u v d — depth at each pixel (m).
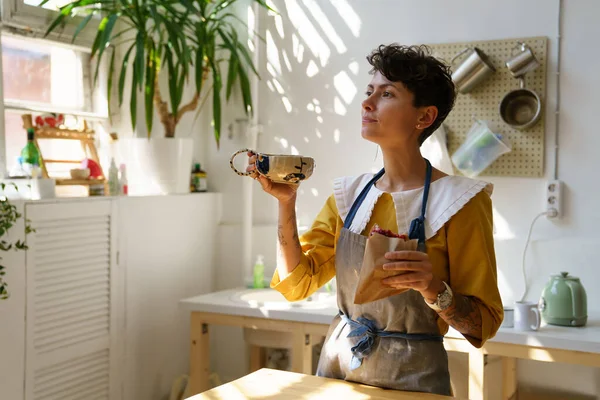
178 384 3.35
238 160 3.64
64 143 3.26
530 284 2.97
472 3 3.07
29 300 2.65
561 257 2.91
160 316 3.33
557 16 2.92
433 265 1.56
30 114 3.07
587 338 2.37
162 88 3.60
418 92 1.59
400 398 1.45
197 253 3.57
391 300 1.55
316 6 3.43
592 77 2.87
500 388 2.93
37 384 2.70
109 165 3.43
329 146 3.41
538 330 2.51
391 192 1.66
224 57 3.65
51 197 2.79
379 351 1.56
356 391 1.49
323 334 2.76
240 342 3.63
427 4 3.16
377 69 1.61
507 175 3.01
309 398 1.44
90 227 2.92
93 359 2.97
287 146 3.52
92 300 2.95
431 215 1.57
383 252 1.37
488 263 1.52
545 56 2.93
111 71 3.21
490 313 1.50
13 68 3.04
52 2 3.16
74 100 3.35
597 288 2.86
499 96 3.01
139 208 3.18
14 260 2.57
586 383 2.94
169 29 3.10
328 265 1.79
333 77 3.39
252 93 3.56
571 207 2.91
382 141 1.63
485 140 2.91
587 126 2.88
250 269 3.58
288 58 3.50
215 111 3.33
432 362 1.54
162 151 3.35
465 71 2.97
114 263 3.05
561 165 2.92
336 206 1.76
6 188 2.82
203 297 3.13
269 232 3.56
